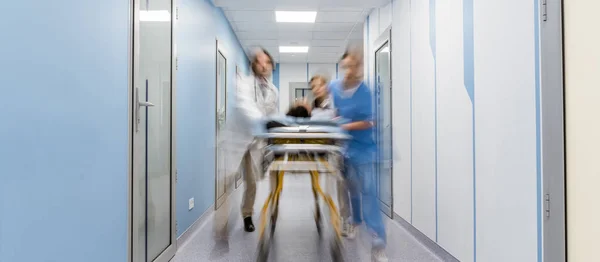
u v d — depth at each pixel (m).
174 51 2.80
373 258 2.44
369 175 2.45
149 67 2.38
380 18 4.66
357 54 2.44
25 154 1.17
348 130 2.48
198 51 3.76
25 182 1.17
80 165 1.46
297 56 9.40
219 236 3.23
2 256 1.08
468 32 2.23
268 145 4.10
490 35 1.99
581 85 1.48
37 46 1.22
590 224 1.44
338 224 3.38
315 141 4.75
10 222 1.11
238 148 3.32
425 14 2.96
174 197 2.76
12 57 1.12
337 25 6.35
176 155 2.89
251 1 4.59
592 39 1.43
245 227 3.37
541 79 1.60
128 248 1.91
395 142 3.85
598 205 1.41
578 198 1.50
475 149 2.15
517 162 1.77
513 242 1.80
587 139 1.45
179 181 3.02
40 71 1.24
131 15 1.96
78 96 1.46
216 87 4.64
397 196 3.77
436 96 2.73
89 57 1.54
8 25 1.10
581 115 1.48
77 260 1.44
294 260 2.60
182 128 3.13
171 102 2.77
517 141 1.77
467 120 2.24
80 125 1.47
